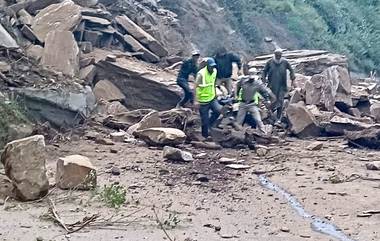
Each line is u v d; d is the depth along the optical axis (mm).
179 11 34375
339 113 24594
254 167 17125
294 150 19875
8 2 24531
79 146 18516
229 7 38938
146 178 14992
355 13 51656
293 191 14336
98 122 20984
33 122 19578
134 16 28297
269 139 20844
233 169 16750
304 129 22500
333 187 14836
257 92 21984
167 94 23062
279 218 11898
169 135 18891
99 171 15477
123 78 23188
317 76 25422
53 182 13727
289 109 22906
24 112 19281
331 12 48000
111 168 15859
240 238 10195
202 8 35750
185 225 10844
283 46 39688
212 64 20547
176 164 16859
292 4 44406
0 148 16891
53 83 20578
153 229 10398
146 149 18547
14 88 19578
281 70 23516
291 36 41062
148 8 31328
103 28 25484
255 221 11578
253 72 24391
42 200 12086
